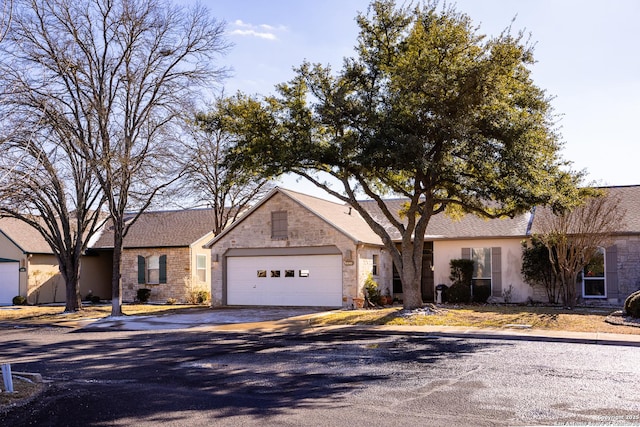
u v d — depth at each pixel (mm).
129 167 22859
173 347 15188
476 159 19031
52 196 25828
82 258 35094
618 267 24562
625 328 16719
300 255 26266
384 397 8961
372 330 17969
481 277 26984
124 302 33469
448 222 29000
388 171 21234
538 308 22891
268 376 10859
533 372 10836
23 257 32406
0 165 10922
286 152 19094
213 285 27750
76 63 21891
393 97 18766
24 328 21406
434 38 18766
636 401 8531
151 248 33594
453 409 8156
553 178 19750
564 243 22062
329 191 22125
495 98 18297
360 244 25047
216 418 7883
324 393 9320
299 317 21594
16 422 7789
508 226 27297
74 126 22344
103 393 9562
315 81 20375
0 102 14961
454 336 16594
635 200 26781
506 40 18656
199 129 23781
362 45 21094
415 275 21797
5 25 12891
